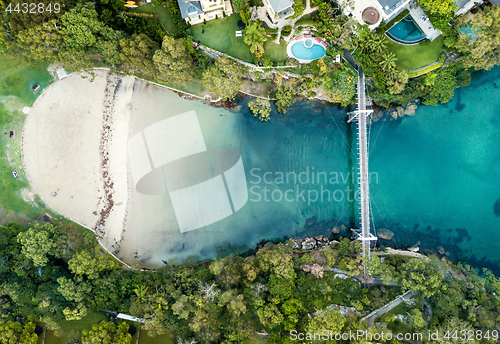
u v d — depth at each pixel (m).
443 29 56.69
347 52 61.59
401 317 59.84
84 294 58.44
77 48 56.28
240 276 59.03
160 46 61.62
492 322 55.94
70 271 61.81
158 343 60.81
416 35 59.19
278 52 61.56
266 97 67.50
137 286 60.09
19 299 60.53
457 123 67.75
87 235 62.59
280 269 58.47
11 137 65.00
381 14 56.34
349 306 60.84
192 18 60.16
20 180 65.06
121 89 67.88
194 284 60.50
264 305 58.38
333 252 65.31
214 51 62.12
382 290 61.38
